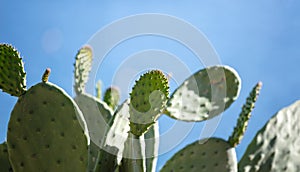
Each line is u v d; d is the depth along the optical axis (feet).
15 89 4.70
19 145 4.64
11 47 4.71
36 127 4.65
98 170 4.76
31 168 4.63
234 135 5.21
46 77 4.76
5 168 4.96
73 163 4.63
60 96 4.70
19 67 4.71
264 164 5.24
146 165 5.01
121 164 4.77
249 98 5.09
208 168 5.10
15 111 4.67
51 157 4.63
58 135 4.65
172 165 5.19
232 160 5.13
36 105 4.68
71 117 4.68
